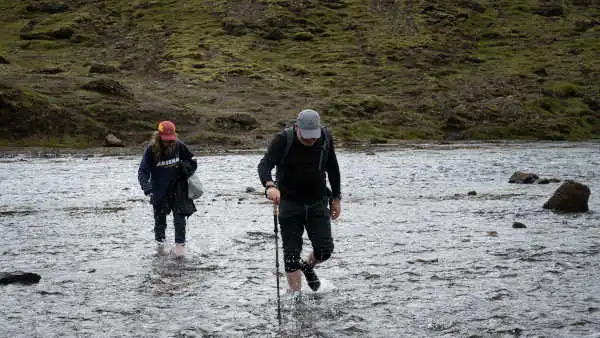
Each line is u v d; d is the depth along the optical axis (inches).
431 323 223.1
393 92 2957.7
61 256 349.4
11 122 1854.1
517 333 210.8
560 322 220.5
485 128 2468.0
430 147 1828.2
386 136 2324.1
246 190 700.0
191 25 4045.3
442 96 2893.7
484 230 413.7
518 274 289.4
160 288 278.7
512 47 3991.1
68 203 593.6
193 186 349.1
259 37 3919.8
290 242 256.2
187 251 358.3
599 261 313.6
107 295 268.2
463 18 4441.4
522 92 3063.5
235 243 381.1
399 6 4537.4
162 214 367.6
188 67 3112.7
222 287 278.5
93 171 1008.2
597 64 3602.4
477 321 224.1
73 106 2007.9
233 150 1688.0
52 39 3868.1
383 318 230.1
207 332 218.8
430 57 3567.9
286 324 225.3
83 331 222.4
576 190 502.6
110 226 452.8
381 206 550.6
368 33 4028.1
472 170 987.9
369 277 290.7
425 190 689.0
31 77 2295.8
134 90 2486.5
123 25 4136.3
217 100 2536.9
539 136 2458.2
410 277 289.1
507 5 4896.7
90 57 3484.3
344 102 2573.8
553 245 355.9
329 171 259.9
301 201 254.1
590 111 2871.6
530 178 758.5
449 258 327.6
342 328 219.9
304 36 3917.3
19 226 455.2
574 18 4628.4
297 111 2437.3
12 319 236.2
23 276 289.9
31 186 764.0
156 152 347.6
